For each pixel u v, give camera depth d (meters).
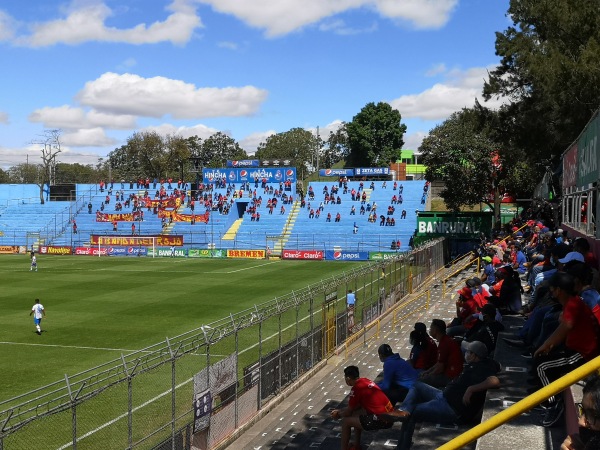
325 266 66.75
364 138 134.75
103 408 19.28
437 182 108.75
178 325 34.75
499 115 57.16
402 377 11.81
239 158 170.00
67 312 38.94
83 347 29.69
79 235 89.38
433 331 12.39
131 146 137.38
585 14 43.91
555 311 9.95
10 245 86.44
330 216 87.38
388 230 83.00
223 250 78.00
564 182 31.00
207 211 89.56
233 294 46.03
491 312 13.34
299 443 15.05
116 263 70.25
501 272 20.17
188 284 51.78
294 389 21.56
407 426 10.33
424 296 37.59
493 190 70.56
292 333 30.67
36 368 25.91
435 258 49.62
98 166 181.25
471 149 68.50
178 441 15.18
